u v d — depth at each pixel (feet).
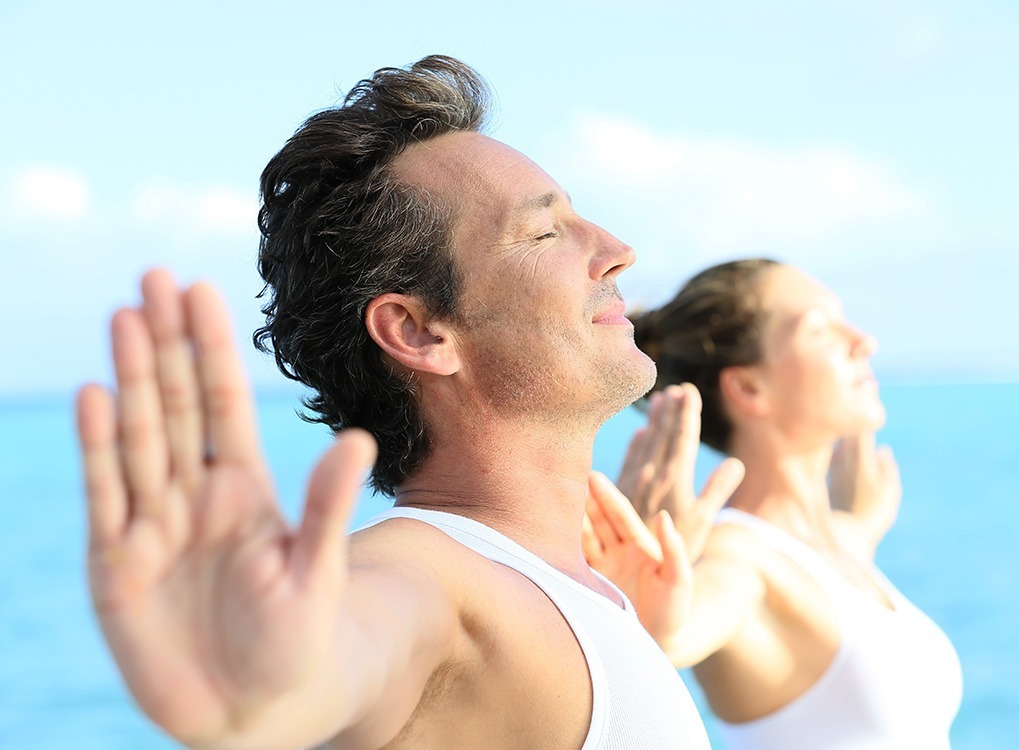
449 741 4.17
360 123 5.45
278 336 5.72
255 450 2.85
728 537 8.11
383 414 5.34
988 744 25.73
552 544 5.19
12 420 175.63
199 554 2.76
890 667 7.95
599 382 5.26
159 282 2.79
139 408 2.72
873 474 10.41
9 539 57.77
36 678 35.06
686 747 4.69
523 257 5.25
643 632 5.07
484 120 5.80
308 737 2.93
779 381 8.80
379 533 4.40
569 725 4.35
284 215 5.64
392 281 5.28
